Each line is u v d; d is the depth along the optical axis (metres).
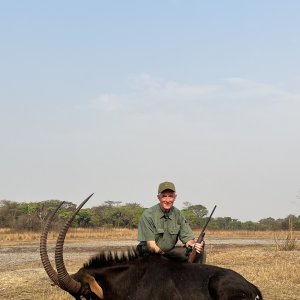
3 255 27.12
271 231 66.31
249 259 20.75
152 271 8.23
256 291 7.90
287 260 19.88
